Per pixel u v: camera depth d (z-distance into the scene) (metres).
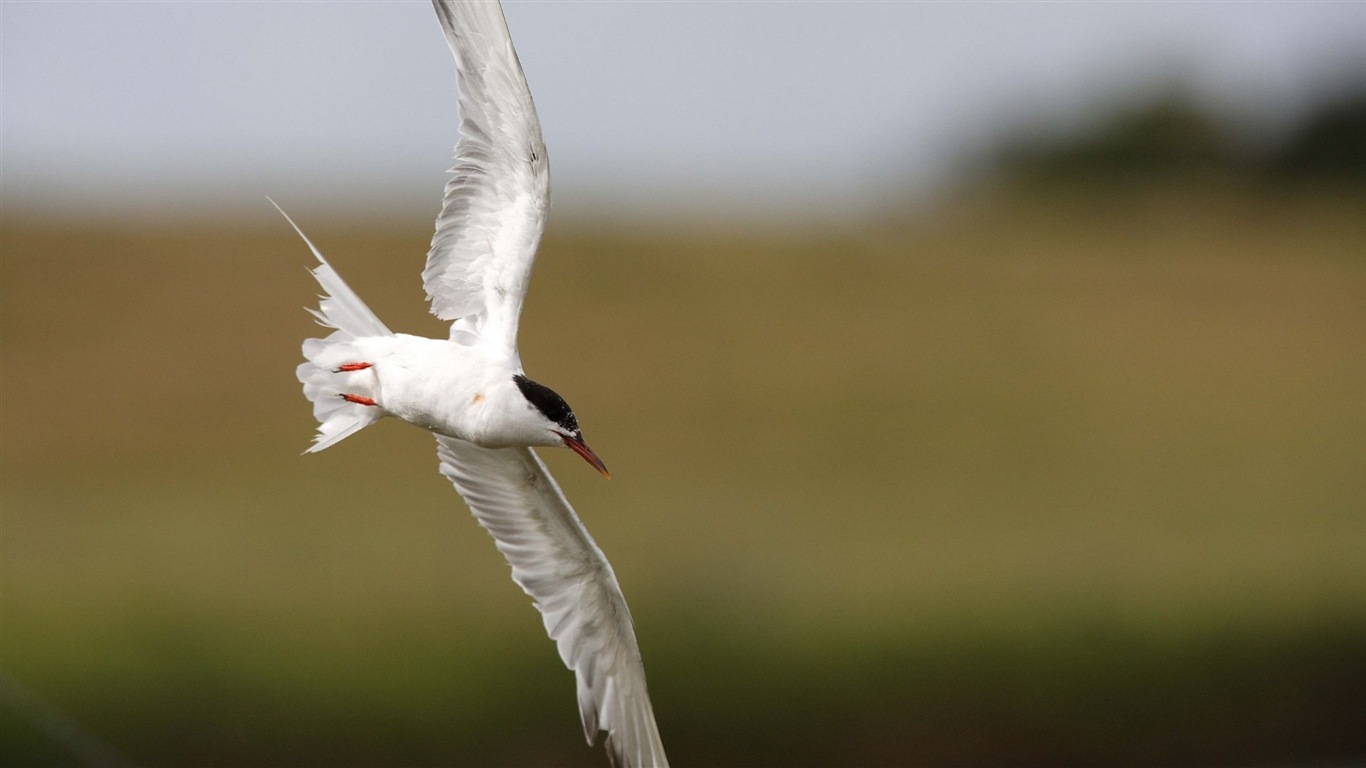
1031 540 21.41
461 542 20.73
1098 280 41.66
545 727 14.89
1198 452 28.39
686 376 33.62
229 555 19.47
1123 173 65.38
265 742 14.50
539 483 8.09
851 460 28.19
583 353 34.78
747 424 30.62
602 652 8.43
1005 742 15.52
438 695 14.84
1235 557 19.86
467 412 7.21
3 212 39.91
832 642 16.02
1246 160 65.25
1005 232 49.31
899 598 17.31
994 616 16.70
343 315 7.39
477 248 7.57
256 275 37.88
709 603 16.73
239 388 32.12
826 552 20.12
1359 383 33.50
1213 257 44.56
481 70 7.30
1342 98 63.31
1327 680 16.09
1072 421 31.06
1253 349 36.09
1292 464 27.31
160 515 22.70
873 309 38.56
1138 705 15.80
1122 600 17.17
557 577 8.33
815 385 33.41
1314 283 41.75
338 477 26.20
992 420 31.19
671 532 21.03
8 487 25.20
